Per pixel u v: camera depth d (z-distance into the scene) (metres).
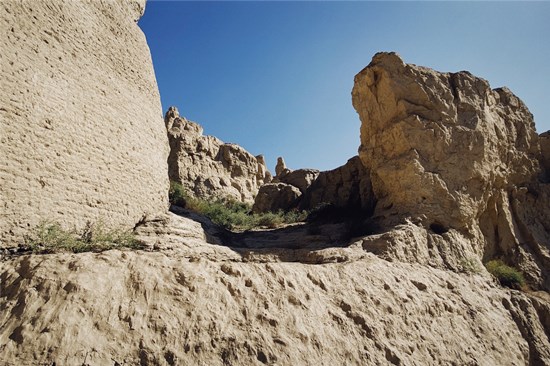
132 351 4.81
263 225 17.14
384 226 11.32
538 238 13.55
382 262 9.07
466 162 11.96
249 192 34.31
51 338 4.53
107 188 8.36
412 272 9.25
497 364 7.93
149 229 9.09
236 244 11.66
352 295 7.57
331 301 7.24
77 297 5.13
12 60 6.57
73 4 8.29
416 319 7.81
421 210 11.05
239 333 5.66
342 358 6.11
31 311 4.82
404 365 6.54
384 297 7.89
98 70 8.73
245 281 6.73
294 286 7.04
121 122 9.23
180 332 5.31
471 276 10.30
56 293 5.12
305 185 25.72
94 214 7.86
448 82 13.05
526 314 9.92
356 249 9.58
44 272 5.38
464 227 11.64
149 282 5.89
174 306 5.67
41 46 7.24
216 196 28.77
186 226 10.11
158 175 10.66
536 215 14.27
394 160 11.93
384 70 12.55
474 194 11.98
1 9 6.55
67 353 4.45
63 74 7.65
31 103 6.79
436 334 7.76
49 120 7.11
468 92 13.04
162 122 11.45
